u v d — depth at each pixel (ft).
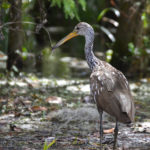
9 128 30.37
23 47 54.49
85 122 32.83
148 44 61.05
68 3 37.32
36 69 59.31
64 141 27.63
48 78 51.70
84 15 87.86
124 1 54.49
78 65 65.26
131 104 24.38
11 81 47.26
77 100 39.55
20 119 32.91
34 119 33.06
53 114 34.06
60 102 38.14
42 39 73.72
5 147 25.79
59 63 67.15
